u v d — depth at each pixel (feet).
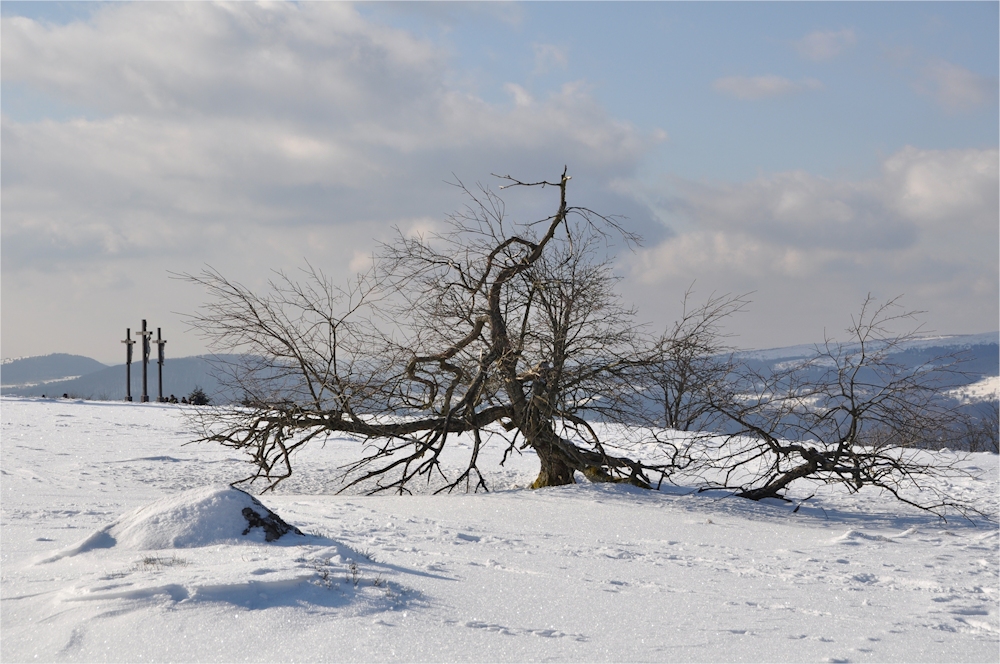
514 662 17.65
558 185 52.85
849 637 22.44
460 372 53.36
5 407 129.08
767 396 53.42
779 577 31.58
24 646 16.79
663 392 54.65
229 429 53.01
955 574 34.24
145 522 26.76
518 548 34.14
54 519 34.45
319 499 47.98
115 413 125.39
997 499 63.16
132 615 18.16
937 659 20.90
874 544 41.39
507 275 52.90
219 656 16.58
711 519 46.83
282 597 19.92
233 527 26.99
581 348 53.52
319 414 52.60
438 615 20.49
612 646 19.65
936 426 50.75
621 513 46.83
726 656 19.72
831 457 54.19
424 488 63.62
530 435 56.90
